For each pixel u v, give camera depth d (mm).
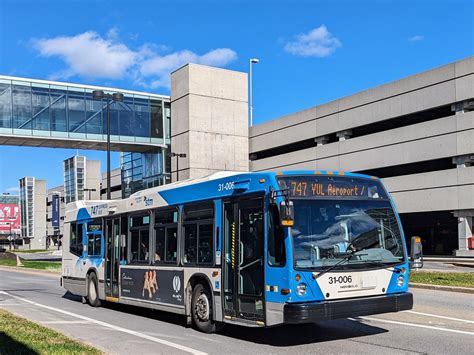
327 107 52906
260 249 8938
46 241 135000
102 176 100062
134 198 13492
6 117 43500
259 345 9086
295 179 8844
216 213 10219
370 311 8609
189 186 11234
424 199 43750
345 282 8539
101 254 15117
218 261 10047
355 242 8875
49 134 45094
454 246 50781
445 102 41688
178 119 51938
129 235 13594
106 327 11461
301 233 8484
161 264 11945
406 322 11117
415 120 47031
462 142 40531
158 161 52906
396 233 9375
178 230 11430
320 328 10547
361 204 9188
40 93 45094
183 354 8406
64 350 7859
